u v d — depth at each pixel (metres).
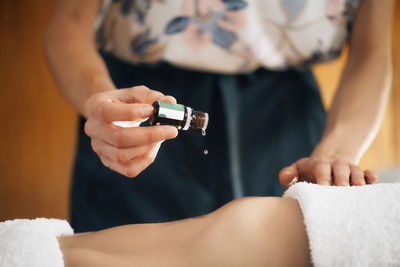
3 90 1.98
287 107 0.76
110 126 0.42
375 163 2.05
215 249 0.33
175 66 0.71
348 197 0.32
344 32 0.72
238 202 0.37
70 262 0.34
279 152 0.76
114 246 0.35
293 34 0.69
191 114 0.45
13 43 2.03
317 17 0.69
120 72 0.74
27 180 1.93
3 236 0.33
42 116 1.99
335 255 0.29
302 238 0.33
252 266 0.33
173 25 0.67
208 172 0.72
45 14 2.08
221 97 0.71
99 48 0.80
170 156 0.73
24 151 1.95
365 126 0.61
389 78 0.67
